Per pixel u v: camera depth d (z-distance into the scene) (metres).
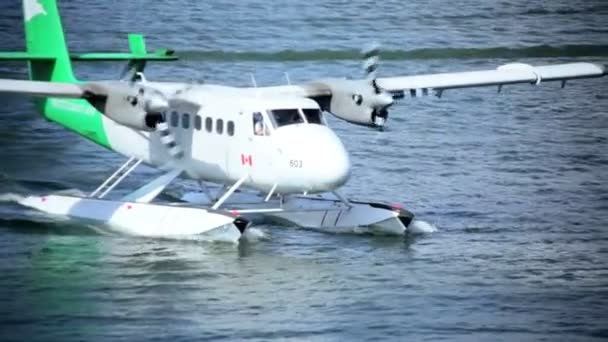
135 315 108.25
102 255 124.69
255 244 129.38
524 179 161.88
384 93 133.25
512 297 114.81
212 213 128.00
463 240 133.00
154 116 128.62
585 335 105.50
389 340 103.50
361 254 126.75
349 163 125.19
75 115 144.88
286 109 128.00
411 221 134.12
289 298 113.00
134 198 135.62
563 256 127.69
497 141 184.12
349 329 105.81
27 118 188.00
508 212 145.00
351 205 134.38
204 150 132.62
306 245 129.50
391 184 158.38
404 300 113.25
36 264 121.75
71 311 109.19
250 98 130.50
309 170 124.25
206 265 121.75
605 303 113.44
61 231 132.88
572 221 141.50
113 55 144.00
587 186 158.38
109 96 128.88
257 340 102.88
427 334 105.12
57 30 144.38
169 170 137.25
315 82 136.00
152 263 122.25
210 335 103.88
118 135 140.50
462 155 175.00
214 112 131.50
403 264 123.75
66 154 168.75
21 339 102.81
